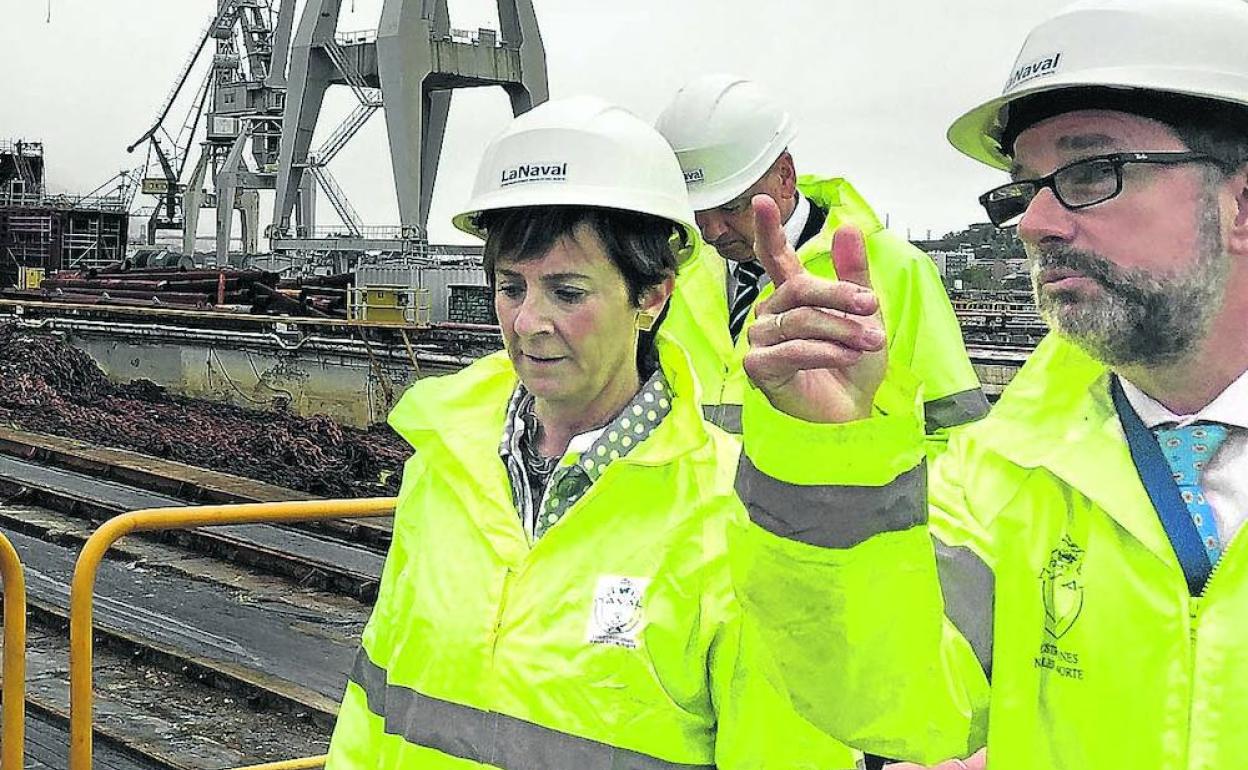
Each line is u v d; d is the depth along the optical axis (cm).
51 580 1128
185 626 973
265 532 1256
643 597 199
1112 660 163
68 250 6844
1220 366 163
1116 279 158
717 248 387
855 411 155
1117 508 164
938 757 174
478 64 4547
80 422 2338
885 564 157
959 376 363
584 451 214
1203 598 158
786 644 164
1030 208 164
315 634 959
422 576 221
